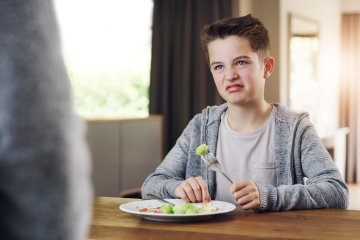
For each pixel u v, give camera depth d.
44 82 0.40
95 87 4.92
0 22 0.40
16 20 0.40
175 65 4.62
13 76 0.39
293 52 5.52
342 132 7.14
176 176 1.83
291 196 1.47
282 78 5.21
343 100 8.22
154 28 4.60
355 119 8.21
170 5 4.60
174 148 1.90
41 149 0.40
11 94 0.39
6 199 0.39
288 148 1.72
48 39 0.41
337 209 1.50
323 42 6.86
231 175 1.76
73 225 0.42
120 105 5.03
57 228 0.41
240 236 1.17
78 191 0.42
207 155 1.51
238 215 1.41
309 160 1.69
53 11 0.42
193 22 4.59
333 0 7.41
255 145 1.76
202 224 1.29
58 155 0.41
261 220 1.34
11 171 0.39
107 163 3.56
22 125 0.39
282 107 1.80
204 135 1.84
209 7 4.55
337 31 7.70
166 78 4.58
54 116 0.41
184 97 4.57
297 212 1.45
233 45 1.66
